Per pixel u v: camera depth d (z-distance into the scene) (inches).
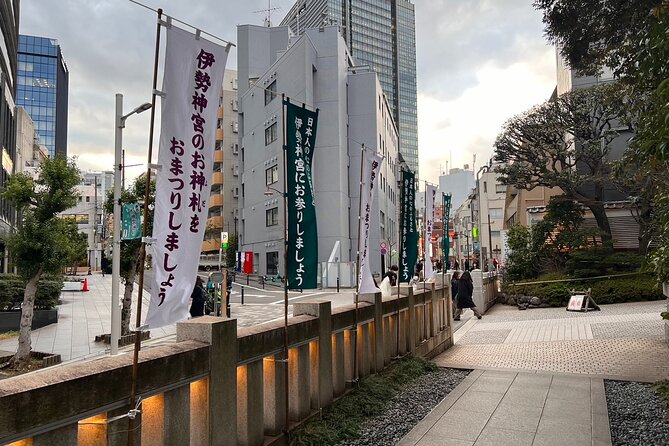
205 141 149.8
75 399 100.7
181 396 130.7
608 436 202.7
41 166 398.6
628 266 769.6
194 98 147.3
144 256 130.0
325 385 213.2
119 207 435.8
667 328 400.2
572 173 862.5
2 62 1056.8
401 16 4530.0
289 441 180.2
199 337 143.5
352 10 4101.9
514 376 313.6
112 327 418.0
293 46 1402.6
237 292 1200.2
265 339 170.2
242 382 160.2
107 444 108.6
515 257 949.8
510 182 940.0
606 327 505.4
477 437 203.2
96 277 1892.2
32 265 386.0
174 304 137.2
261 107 1560.0
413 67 4616.1
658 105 169.6
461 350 429.4
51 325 621.6
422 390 278.7
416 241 386.0
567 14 367.6
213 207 2164.1
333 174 1424.7
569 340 446.6
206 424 140.3
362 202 276.7
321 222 1414.9
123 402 112.7
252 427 161.3
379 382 261.4
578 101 856.3
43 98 3846.0
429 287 401.4
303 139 211.8
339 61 1465.3
